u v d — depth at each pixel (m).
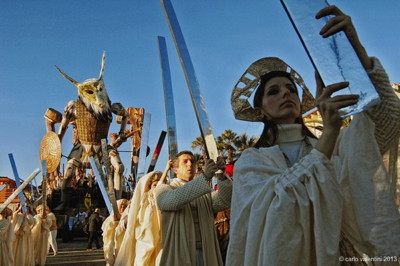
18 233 11.91
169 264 4.09
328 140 1.43
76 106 24.20
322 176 1.40
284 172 1.51
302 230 1.39
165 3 2.63
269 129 2.01
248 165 1.70
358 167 1.45
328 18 1.46
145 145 7.17
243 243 1.57
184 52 2.62
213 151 2.89
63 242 22.52
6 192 37.47
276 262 1.36
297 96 2.05
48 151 20.64
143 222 5.75
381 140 1.55
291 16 1.50
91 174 27.91
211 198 4.43
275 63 2.38
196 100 2.69
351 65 1.40
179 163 4.82
